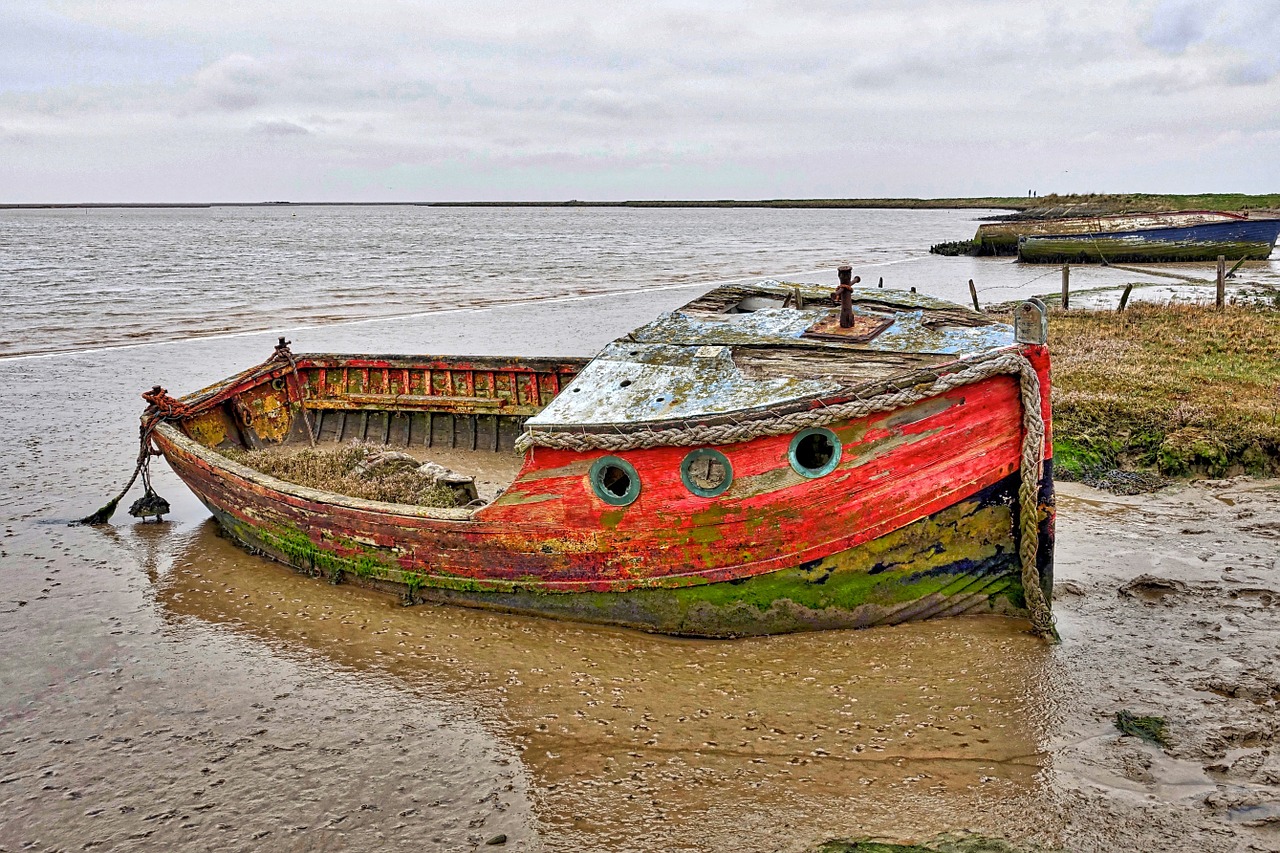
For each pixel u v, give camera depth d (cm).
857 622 681
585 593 718
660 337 809
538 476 687
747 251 6053
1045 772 519
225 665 698
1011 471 632
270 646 725
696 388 688
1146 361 1462
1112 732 550
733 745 568
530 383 1152
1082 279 3394
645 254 5800
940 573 665
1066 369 1409
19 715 633
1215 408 1145
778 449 635
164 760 579
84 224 14825
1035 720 566
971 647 646
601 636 712
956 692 601
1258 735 535
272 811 529
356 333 2320
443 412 1195
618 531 685
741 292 1012
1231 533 847
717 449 639
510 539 720
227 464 911
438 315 2659
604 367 754
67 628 763
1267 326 1753
